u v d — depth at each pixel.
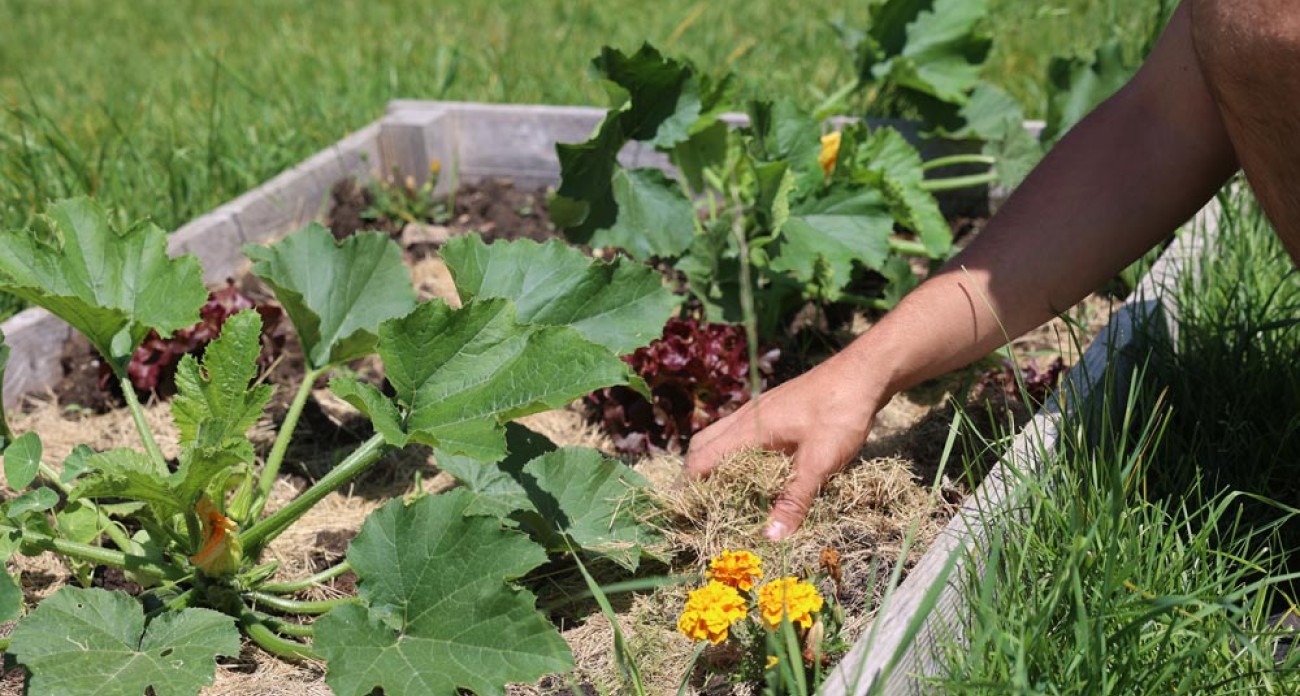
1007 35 4.95
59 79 5.83
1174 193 2.09
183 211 3.65
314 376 2.39
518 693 1.89
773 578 2.00
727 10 5.68
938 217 3.22
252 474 2.12
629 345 2.30
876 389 2.10
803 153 3.06
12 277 2.17
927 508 2.13
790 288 3.05
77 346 3.02
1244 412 2.43
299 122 4.29
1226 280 2.89
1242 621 1.92
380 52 5.23
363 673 1.77
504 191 4.05
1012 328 2.14
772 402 2.16
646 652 1.93
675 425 2.66
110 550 2.11
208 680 1.75
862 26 5.37
